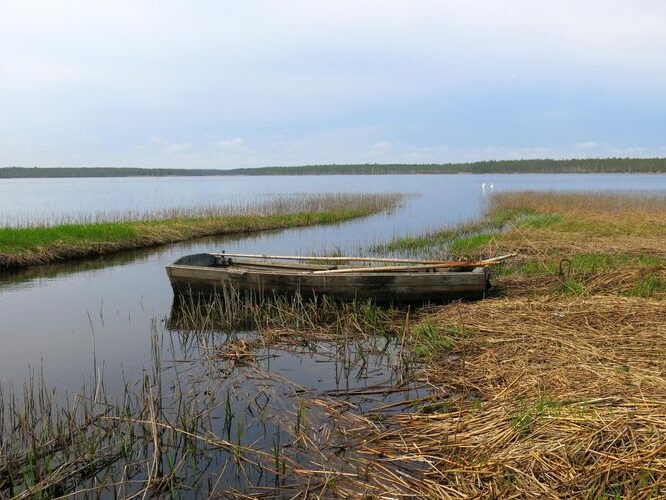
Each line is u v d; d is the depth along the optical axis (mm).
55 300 12352
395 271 11508
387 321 9680
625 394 5422
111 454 5500
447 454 4973
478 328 8266
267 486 4902
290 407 6512
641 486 4055
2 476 5023
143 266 16734
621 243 15695
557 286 10820
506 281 11547
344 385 7109
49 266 16656
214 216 27719
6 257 16094
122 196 63625
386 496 4516
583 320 8172
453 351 7664
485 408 5688
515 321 8461
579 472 4320
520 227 19641
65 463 5137
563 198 31781
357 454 5277
